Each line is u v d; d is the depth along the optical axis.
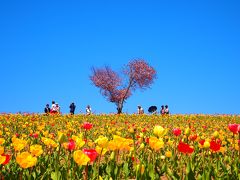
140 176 4.99
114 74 62.72
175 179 6.03
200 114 40.25
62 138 5.41
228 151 9.74
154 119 33.19
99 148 5.16
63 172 5.44
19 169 5.92
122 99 61.62
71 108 39.75
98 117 33.31
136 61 61.56
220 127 23.83
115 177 5.50
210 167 6.05
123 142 4.98
